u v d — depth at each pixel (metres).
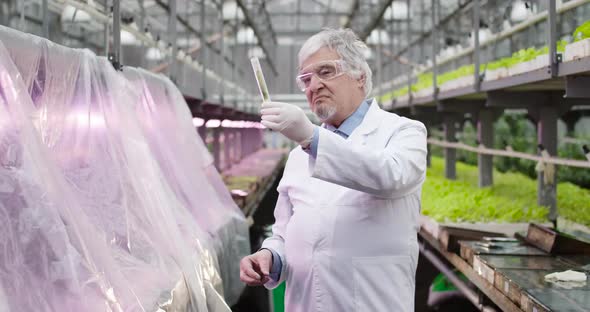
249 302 4.72
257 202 7.83
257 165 12.64
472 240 4.02
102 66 2.51
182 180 3.21
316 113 2.24
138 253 2.19
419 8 12.01
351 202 2.22
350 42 2.21
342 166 1.92
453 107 7.01
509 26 5.97
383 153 1.99
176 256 2.32
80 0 3.46
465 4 8.52
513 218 4.67
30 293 1.52
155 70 6.00
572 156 6.96
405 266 2.24
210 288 2.51
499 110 7.12
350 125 2.28
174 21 5.18
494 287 3.09
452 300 5.06
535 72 3.50
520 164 8.77
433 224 4.83
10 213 1.59
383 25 12.80
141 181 2.39
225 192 3.84
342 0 19.42
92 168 2.26
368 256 2.21
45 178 1.69
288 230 2.38
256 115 17.69
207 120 8.32
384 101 11.34
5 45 1.82
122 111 2.49
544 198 4.97
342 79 2.21
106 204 2.21
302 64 2.25
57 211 1.66
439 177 8.52
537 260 3.26
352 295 2.20
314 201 2.30
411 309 2.27
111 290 1.73
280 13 22.41
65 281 1.58
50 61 2.11
